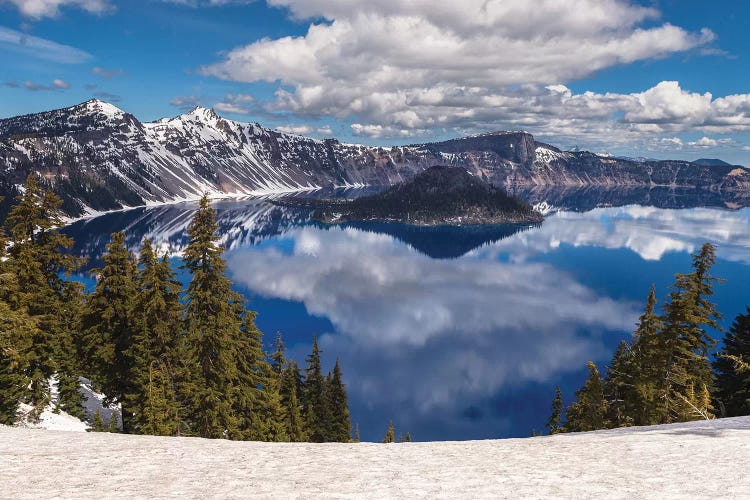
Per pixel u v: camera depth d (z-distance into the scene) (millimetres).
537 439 9234
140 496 5453
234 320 32562
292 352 152500
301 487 5859
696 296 29172
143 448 7863
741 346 35562
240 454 7613
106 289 35281
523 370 141500
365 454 7719
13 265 32844
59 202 35312
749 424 9281
